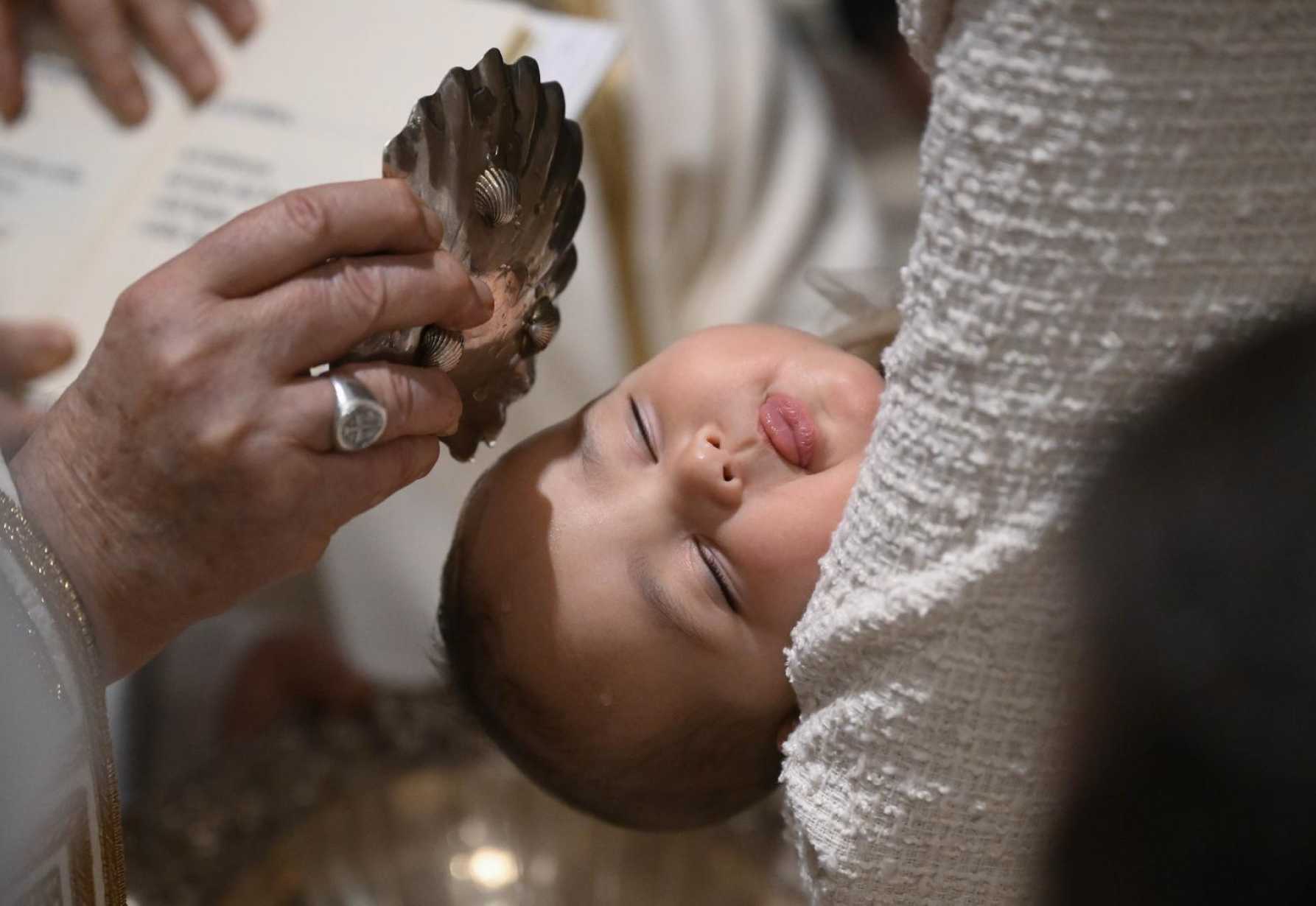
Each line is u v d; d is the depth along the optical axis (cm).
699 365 107
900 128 179
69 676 92
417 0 119
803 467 105
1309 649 60
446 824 127
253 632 142
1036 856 84
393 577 141
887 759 95
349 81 118
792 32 173
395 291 93
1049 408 91
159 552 94
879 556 94
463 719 123
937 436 93
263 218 93
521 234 97
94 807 93
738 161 144
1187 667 63
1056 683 92
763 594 105
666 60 142
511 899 125
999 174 91
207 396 92
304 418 93
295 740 130
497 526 109
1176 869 64
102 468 94
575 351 139
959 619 93
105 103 120
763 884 124
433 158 94
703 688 106
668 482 106
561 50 118
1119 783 66
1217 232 90
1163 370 91
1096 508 71
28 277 116
